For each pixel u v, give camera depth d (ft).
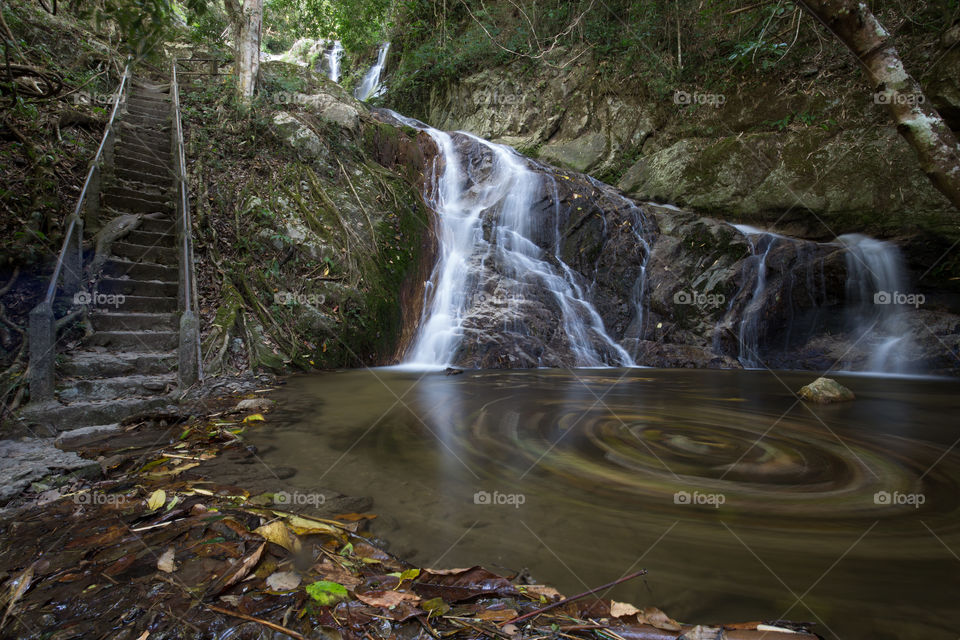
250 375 18.44
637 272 33.50
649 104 43.68
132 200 22.81
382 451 10.68
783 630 4.47
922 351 27.20
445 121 55.36
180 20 47.98
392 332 25.64
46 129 23.16
